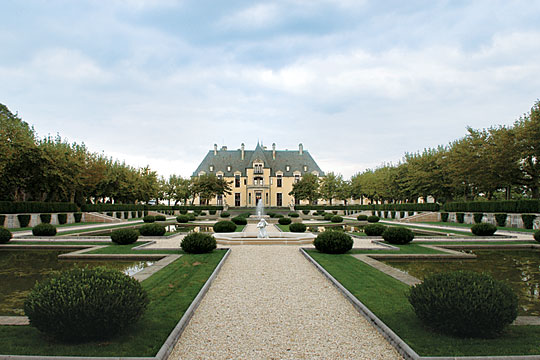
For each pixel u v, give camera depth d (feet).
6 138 92.63
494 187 115.75
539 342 16.61
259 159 254.88
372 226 66.64
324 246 44.37
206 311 22.09
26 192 117.80
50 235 65.77
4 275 34.58
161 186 242.58
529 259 44.32
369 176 217.36
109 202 188.55
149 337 17.08
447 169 134.00
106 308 15.87
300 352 16.12
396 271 33.30
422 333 17.62
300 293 26.45
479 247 53.36
